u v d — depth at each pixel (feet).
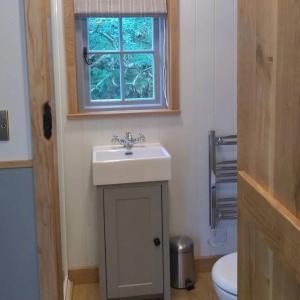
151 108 9.72
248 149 3.77
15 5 5.30
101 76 9.62
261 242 3.55
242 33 3.83
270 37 3.18
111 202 8.28
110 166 8.10
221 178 9.61
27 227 5.71
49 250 5.75
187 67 9.29
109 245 8.45
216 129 9.55
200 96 9.41
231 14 9.22
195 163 9.64
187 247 9.29
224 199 9.77
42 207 5.65
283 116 3.00
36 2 5.29
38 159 5.55
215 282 6.95
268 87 3.26
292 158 2.88
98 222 8.34
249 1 3.63
